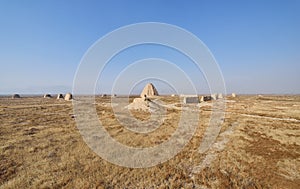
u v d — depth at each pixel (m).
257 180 8.37
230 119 25.39
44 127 18.16
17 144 12.50
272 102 58.19
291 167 9.81
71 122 21.23
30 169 8.91
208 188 7.68
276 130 18.80
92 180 8.07
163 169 9.51
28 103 45.44
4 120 20.97
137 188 7.56
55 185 7.48
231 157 11.29
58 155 10.93
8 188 7.16
